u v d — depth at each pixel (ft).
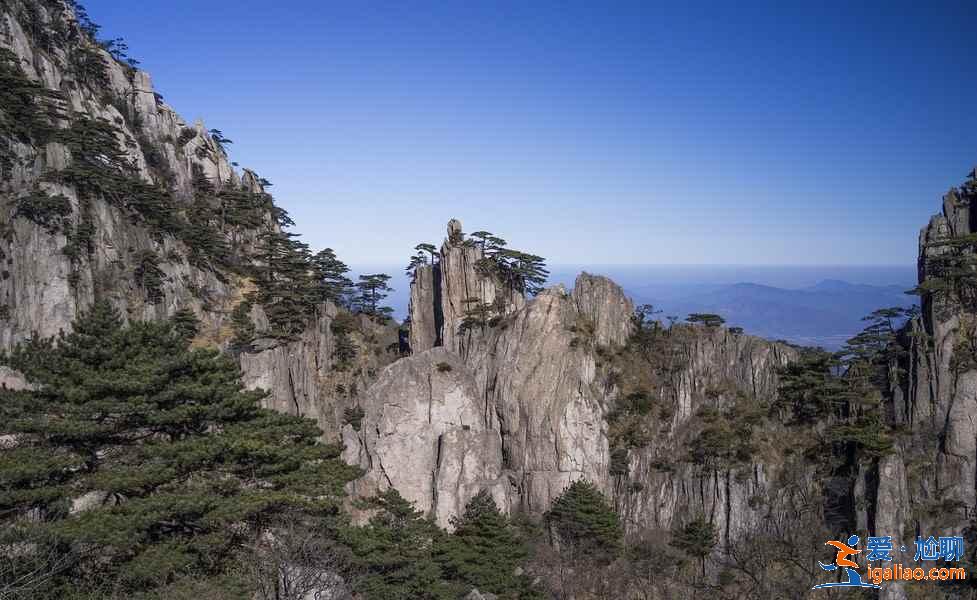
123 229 362.74
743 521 309.01
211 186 516.73
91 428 107.86
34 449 111.45
